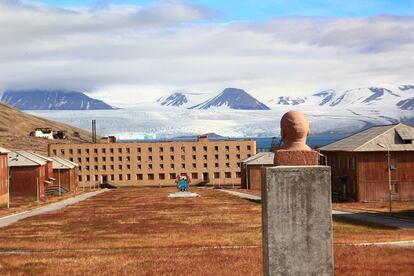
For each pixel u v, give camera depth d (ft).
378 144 338.75
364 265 115.44
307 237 55.93
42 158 477.36
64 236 181.98
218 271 109.91
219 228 199.41
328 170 56.08
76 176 599.16
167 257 129.90
